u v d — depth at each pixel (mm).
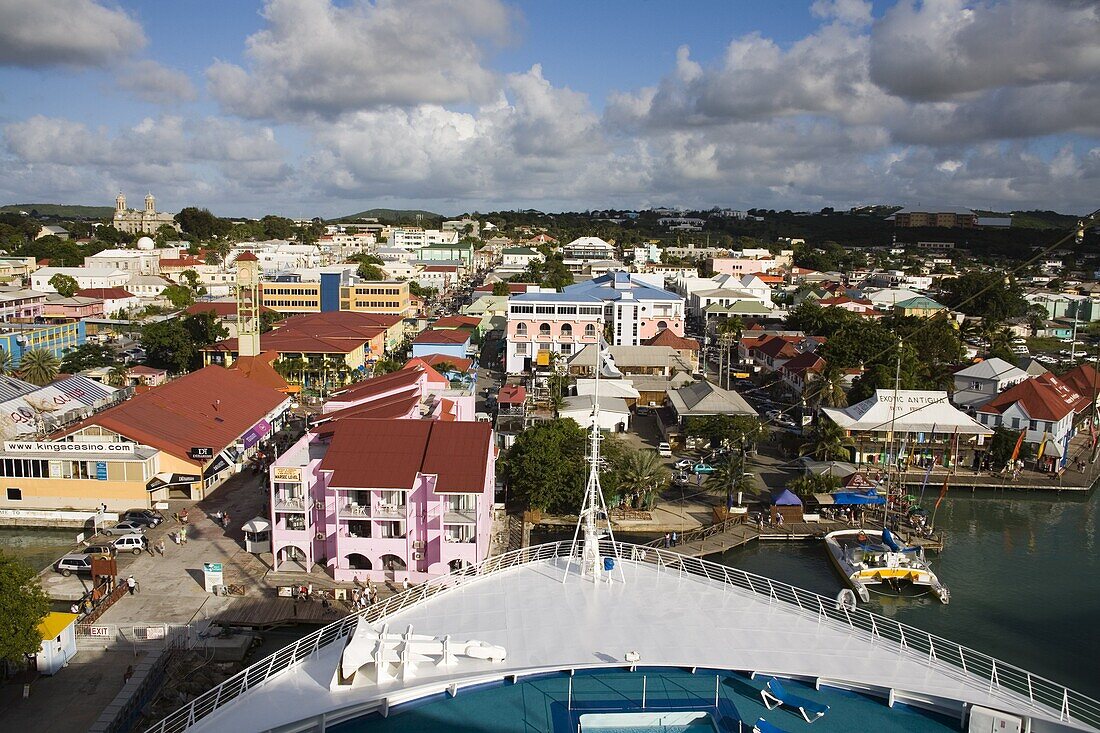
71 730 48719
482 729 30250
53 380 137125
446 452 70938
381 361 159625
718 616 39156
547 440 91562
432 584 47031
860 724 31188
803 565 80438
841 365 146875
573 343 168250
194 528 82688
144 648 58562
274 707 30875
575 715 31188
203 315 170500
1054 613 71188
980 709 30625
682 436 117500
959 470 110375
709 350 199250
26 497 87250
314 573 71438
